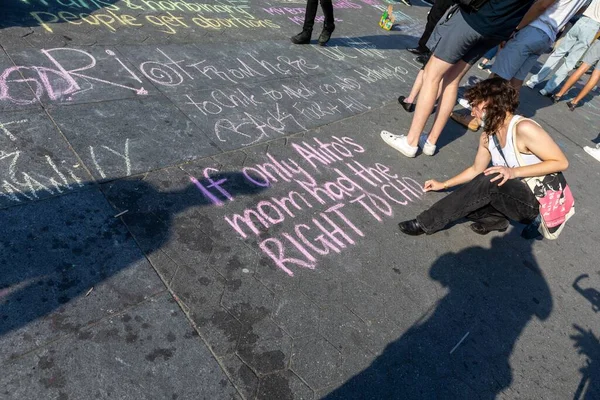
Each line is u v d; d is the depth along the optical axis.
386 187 3.34
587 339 2.62
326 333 2.10
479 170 3.08
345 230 2.77
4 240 1.96
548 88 6.79
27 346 1.64
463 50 3.15
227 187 2.75
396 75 5.59
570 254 3.37
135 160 2.68
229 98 3.71
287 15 6.21
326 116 4.03
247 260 2.32
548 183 2.58
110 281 1.96
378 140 3.93
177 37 4.36
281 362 1.90
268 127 3.53
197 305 2.00
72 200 2.27
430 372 2.09
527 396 2.14
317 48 5.48
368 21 7.31
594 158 5.27
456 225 3.20
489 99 2.53
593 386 2.32
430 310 2.43
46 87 2.98
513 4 2.88
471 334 2.37
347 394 1.86
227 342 1.90
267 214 2.66
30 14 3.76
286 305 2.16
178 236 2.30
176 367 1.74
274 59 4.73
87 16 4.08
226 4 5.73
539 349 2.43
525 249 3.22
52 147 2.54
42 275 1.88
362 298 2.35
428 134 4.19
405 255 2.75
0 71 2.96
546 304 2.78
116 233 2.19
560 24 4.21
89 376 1.62
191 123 3.21
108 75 3.37
